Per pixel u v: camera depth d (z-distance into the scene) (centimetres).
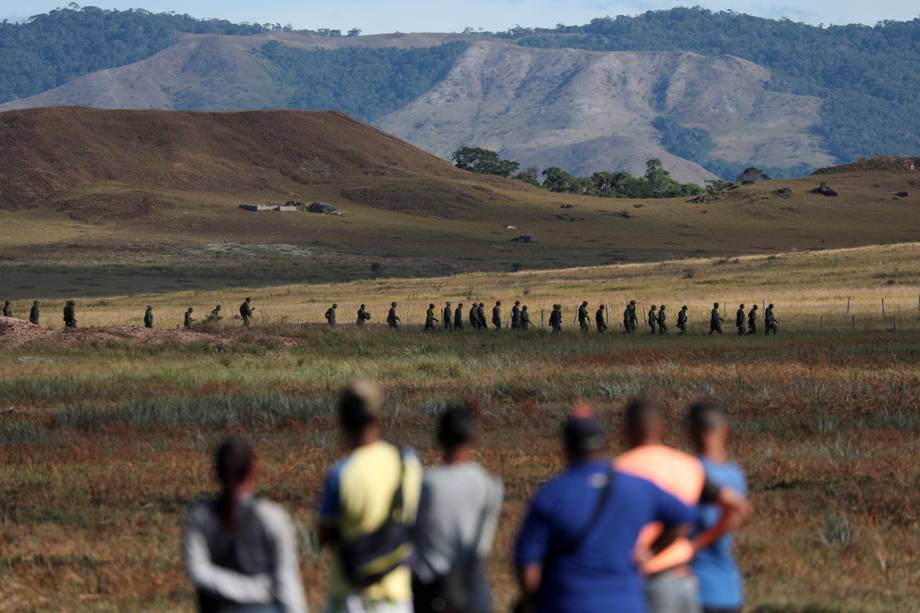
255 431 7619
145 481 5650
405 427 7619
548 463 5909
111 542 4369
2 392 10050
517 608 2230
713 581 2445
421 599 2255
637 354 13062
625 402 8681
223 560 2175
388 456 2312
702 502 2383
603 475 2164
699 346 14425
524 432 7181
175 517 4850
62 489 5478
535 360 12488
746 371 10562
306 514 4700
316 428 7731
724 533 2386
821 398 8550
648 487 2172
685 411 8100
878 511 4778
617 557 2122
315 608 3391
